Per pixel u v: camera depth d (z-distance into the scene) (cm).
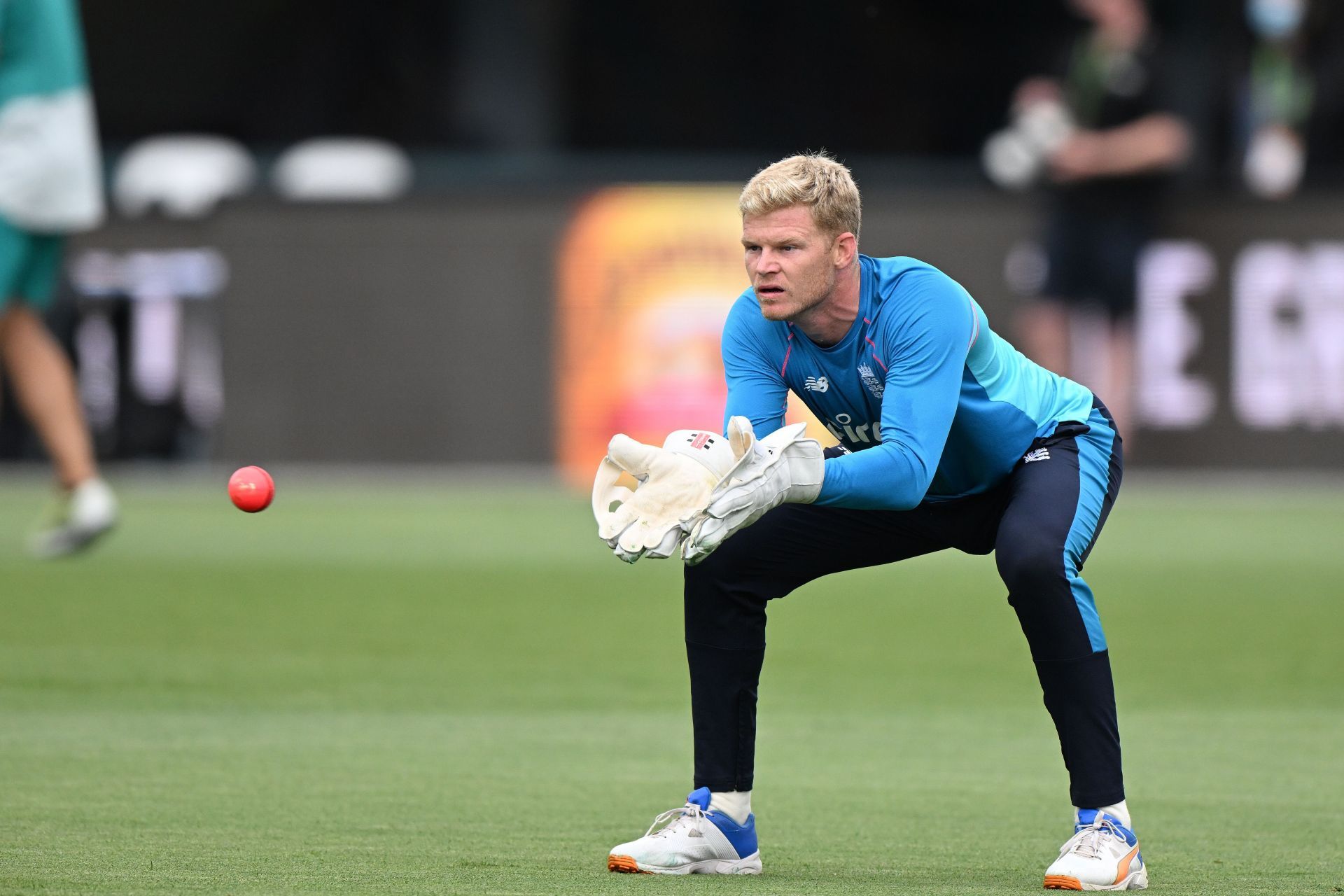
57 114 3127
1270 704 2284
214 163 6788
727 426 1482
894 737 2066
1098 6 4953
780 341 1491
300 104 7919
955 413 1445
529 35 7506
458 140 7662
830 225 1387
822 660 2606
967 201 5028
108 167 6819
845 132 7844
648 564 3669
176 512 4531
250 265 5134
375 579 3403
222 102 7975
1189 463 4962
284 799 1677
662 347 5041
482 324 5100
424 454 5131
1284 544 4009
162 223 5109
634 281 5041
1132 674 2500
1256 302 4922
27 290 3191
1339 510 4594
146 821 1567
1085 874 1362
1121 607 3114
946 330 1413
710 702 1458
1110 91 4919
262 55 7950
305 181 6669
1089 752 1407
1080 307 4984
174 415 5156
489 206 5084
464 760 1883
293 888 1324
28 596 3097
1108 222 4928
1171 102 6384
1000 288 5025
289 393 5147
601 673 2459
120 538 4006
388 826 1565
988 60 7725
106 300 5112
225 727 2056
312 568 3538
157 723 2075
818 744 2022
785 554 1470
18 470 5469
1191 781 1830
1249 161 5866
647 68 7825
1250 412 4938
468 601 3138
